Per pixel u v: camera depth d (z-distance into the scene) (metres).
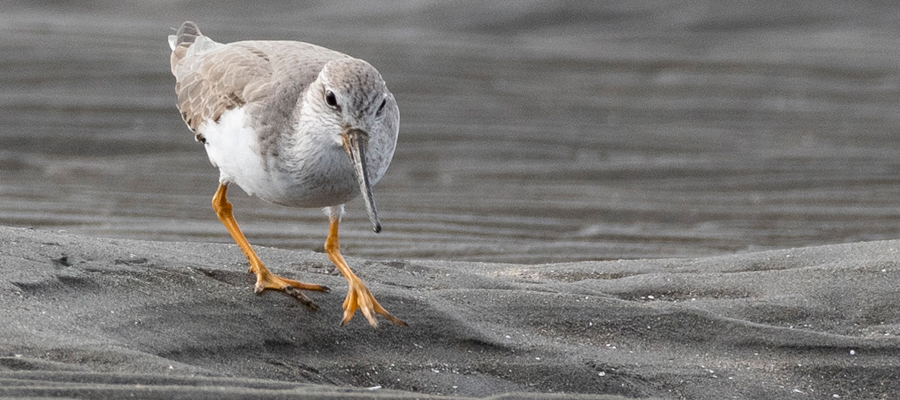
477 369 7.74
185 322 7.43
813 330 8.59
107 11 31.75
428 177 17.09
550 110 21.84
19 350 6.40
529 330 8.35
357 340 7.84
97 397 5.86
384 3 33.00
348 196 7.98
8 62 22.86
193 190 15.88
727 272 9.83
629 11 32.56
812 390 7.90
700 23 31.67
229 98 8.06
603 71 25.64
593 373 7.81
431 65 24.98
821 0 33.16
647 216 15.05
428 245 12.84
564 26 31.67
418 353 7.83
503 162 18.17
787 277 9.46
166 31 27.86
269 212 14.52
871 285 9.20
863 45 28.81
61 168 16.92
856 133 20.50
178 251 8.98
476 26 31.30
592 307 8.63
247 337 7.49
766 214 15.27
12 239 8.09
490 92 23.02
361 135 7.43
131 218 13.91
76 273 7.65
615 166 18.05
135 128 19.23
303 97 7.68
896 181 17.20
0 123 18.91
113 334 6.99
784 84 24.55
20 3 31.80
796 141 19.94
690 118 21.69
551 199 15.85
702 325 8.52
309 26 30.34
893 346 8.31
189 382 6.27
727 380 7.90
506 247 12.89
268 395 6.17
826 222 14.85
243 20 30.89
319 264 9.22
